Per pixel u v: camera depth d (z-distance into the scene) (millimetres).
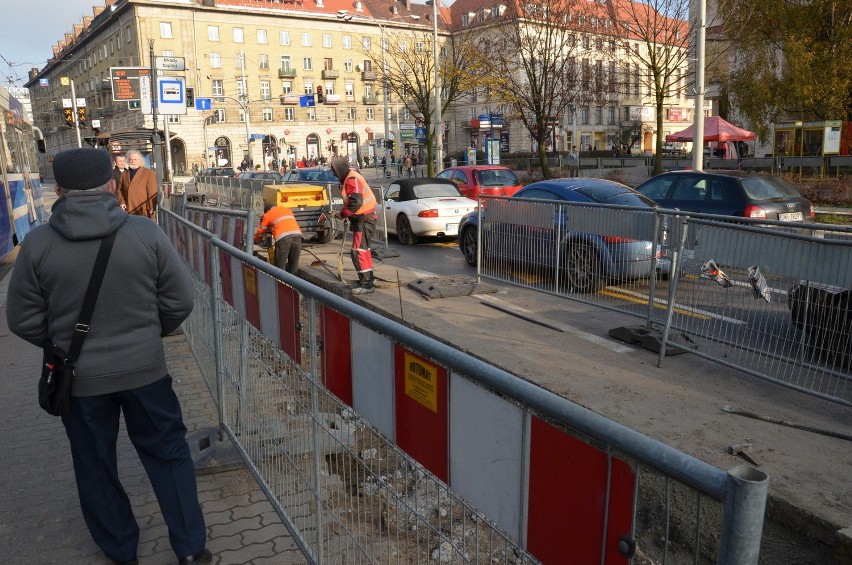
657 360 6105
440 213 14805
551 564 1637
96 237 2910
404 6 84688
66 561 3463
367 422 2594
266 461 3762
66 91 96500
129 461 4594
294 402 3311
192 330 6504
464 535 2000
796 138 28484
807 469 3986
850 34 26453
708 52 32500
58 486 4305
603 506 1470
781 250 5211
